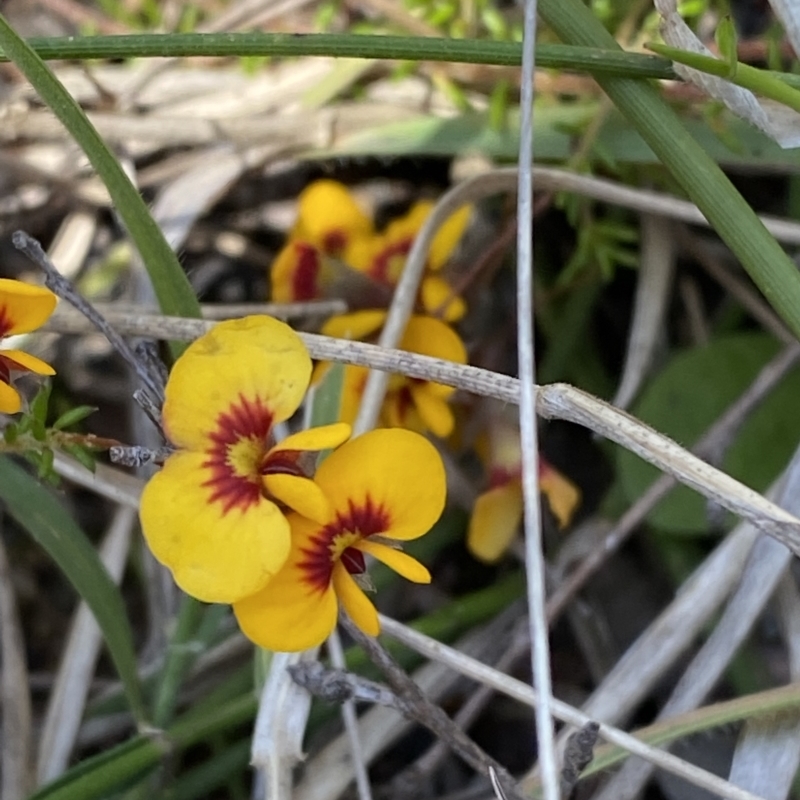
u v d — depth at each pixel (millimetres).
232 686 99
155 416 78
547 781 73
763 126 84
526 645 101
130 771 91
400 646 102
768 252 84
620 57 85
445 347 99
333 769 96
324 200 104
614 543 101
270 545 69
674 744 101
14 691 101
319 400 92
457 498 107
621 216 113
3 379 75
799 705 86
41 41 85
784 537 75
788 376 106
